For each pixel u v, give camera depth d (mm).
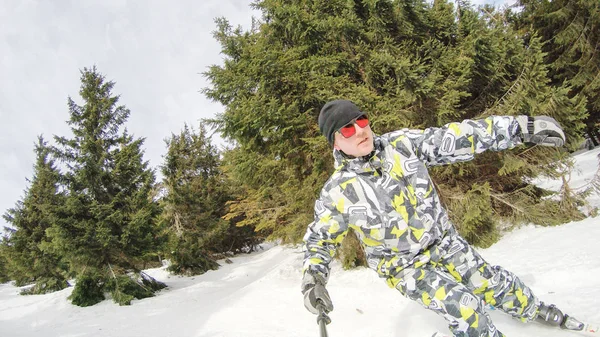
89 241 10844
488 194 5609
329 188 1955
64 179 11453
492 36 6004
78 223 10914
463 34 6562
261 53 6188
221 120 6848
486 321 1796
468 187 6262
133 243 11336
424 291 1893
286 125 6125
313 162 6645
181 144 18906
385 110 5691
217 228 16812
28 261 17406
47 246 11180
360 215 1891
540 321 2303
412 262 1925
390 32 6820
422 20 6621
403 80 5758
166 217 16016
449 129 1879
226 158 7457
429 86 5699
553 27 15031
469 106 6605
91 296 10898
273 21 6625
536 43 5859
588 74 13828
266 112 5973
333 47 6727
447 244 2012
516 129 1796
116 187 12023
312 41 6621
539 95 5676
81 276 10922
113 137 12562
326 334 1610
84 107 12383
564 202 5645
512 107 5680
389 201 1867
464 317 1787
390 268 1979
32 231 17625
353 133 1810
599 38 13844
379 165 1891
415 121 6238
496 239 5656
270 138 6543
